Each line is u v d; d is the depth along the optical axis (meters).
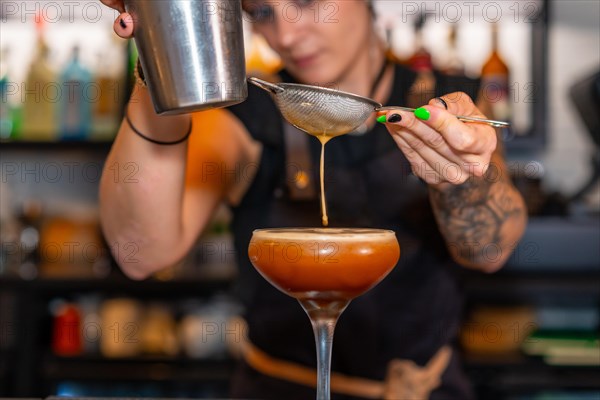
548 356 2.82
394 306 1.67
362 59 1.67
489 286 2.80
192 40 1.01
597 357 2.80
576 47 3.37
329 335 1.17
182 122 1.33
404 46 3.21
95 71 3.30
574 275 2.81
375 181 1.67
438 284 1.68
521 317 2.94
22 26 3.30
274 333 1.69
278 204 1.69
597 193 3.28
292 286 1.12
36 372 2.93
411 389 1.67
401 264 1.66
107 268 3.06
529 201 2.92
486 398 2.81
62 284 2.92
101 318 3.04
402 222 1.67
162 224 1.44
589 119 2.94
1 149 3.05
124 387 2.97
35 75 3.07
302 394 1.67
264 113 1.66
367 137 1.68
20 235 3.14
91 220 3.37
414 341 1.68
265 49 3.00
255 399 1.73
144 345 3.01
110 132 3.06
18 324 2.90
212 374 2.93
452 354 1.74
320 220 1.68
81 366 2.96
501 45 3.25
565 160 3.37
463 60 3.24
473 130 1.14
